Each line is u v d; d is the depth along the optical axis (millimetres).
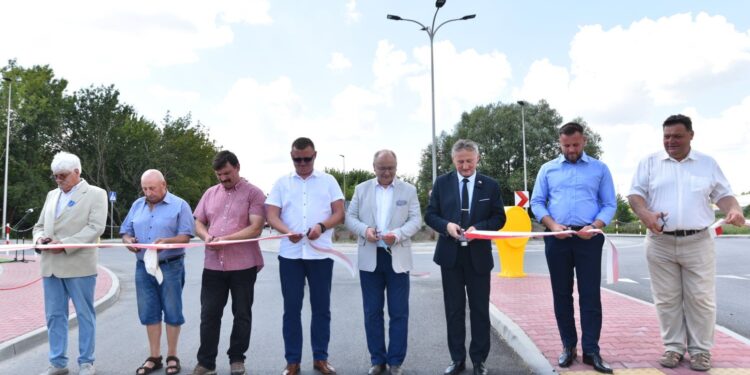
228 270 4824
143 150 49750
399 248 4883
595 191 4777
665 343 4758
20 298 9164
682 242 4617
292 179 5066
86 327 4973
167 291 5012
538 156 50031
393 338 4852
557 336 5668
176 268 5078
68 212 4957
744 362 4680
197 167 56719
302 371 4973
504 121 50656
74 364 5320
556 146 50719
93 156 48625
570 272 4793
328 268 4977
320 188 5039
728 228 34719
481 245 4730
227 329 6953
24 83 46938
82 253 4926
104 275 12539
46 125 46594
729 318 7117
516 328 6035
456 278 4777
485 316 4727
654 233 4766
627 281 11148
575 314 6902
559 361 4648
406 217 4996
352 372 4969
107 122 48250
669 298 4730
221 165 4910
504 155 50125
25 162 44719
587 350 4629
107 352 5797
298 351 4855
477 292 4719
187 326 7105
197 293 10328
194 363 5301
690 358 4621
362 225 4926
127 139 49125
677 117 4625
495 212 4824
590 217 4703
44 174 47344
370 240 4852
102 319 7789
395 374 4762
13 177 44531
